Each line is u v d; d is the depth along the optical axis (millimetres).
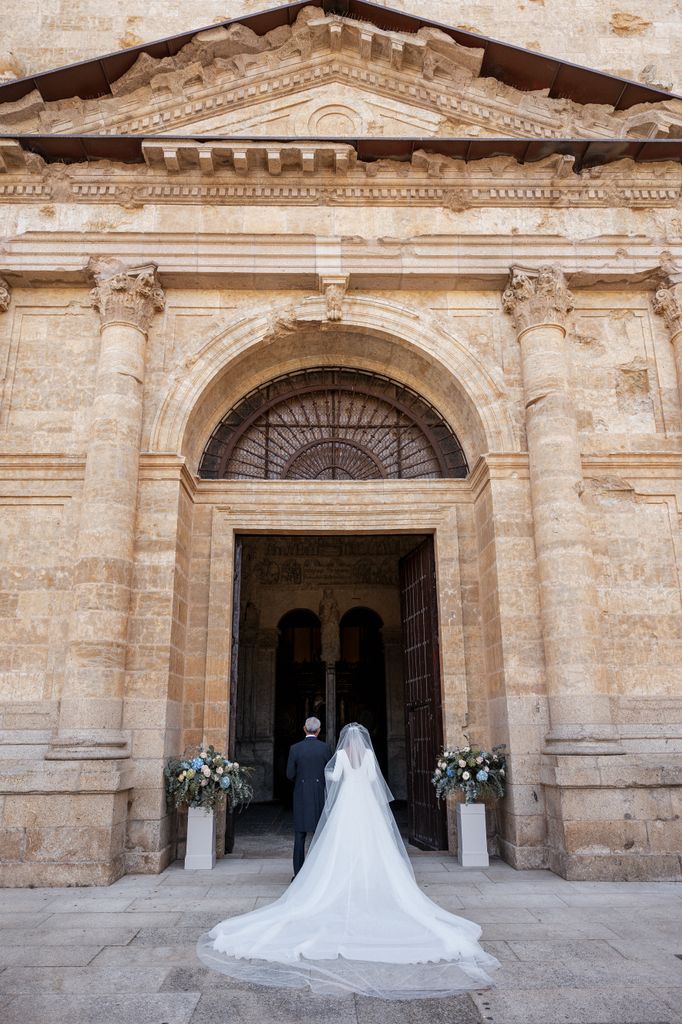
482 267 11641
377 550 19766
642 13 15055
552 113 12117
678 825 8844
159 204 11766
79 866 8422
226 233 11586
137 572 10367
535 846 9406
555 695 9742
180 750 10609
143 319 11266
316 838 6684
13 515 10641
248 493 11938
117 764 9062
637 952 5906
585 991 5055
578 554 10117
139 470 10797
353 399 13094
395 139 11430
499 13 14977
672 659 10320
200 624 11273
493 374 11586
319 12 12172
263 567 19656
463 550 11805
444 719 11000
